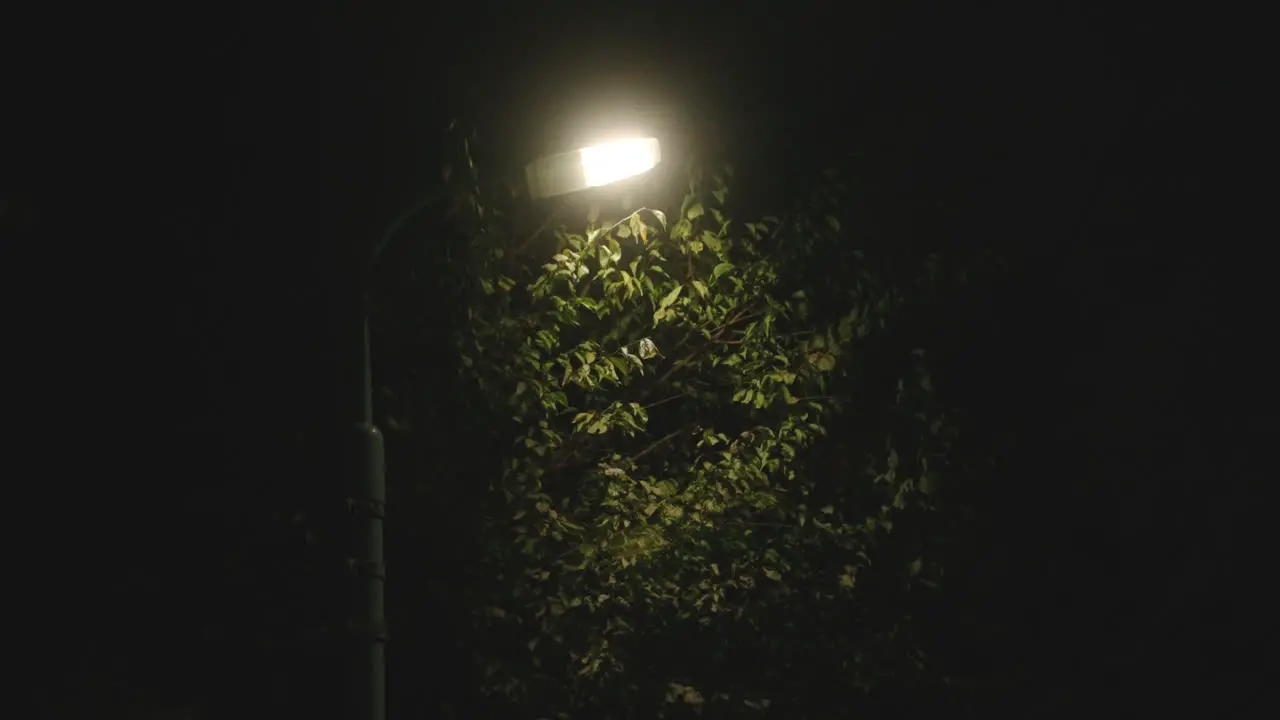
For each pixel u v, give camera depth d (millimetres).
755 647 9289
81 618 8148
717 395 9484
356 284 7105
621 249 9195
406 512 8414
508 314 8875
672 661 9102
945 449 9172
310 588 8039
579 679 8758
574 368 9211
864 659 9422
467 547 8445
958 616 10016
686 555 9008
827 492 9383
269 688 8195
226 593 8125
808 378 9281
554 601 8664
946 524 9484
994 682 10203
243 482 8164
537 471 8773
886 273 9289
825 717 9625
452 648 8461
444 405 8516
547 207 9250
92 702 7930
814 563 9383
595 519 8984
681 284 9227
